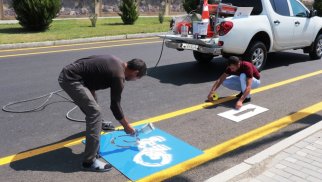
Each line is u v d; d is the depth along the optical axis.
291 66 9.34
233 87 6.56
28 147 4.52
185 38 7.75
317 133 4.73
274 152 4.21
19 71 8.29
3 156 4.28
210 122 5.42
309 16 9.45
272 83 7.65
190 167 4.09
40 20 14.40
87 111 3.87
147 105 6.12
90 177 3.85
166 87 7.22
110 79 3.83
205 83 7.57
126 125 4.06
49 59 9.70
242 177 3.70
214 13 8.16
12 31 14.40
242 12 7.80
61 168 4.03
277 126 5.32
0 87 6.98
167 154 4.37
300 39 9.34
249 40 7.84
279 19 8.52
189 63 9.49
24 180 3.78
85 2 21.31
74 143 4.65
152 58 10.09
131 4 18.34
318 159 4.06
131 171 3.98
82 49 11.42
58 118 5.48
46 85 7.20
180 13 27.25
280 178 3.68
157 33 15.48
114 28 16.34
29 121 5.34
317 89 7.26
